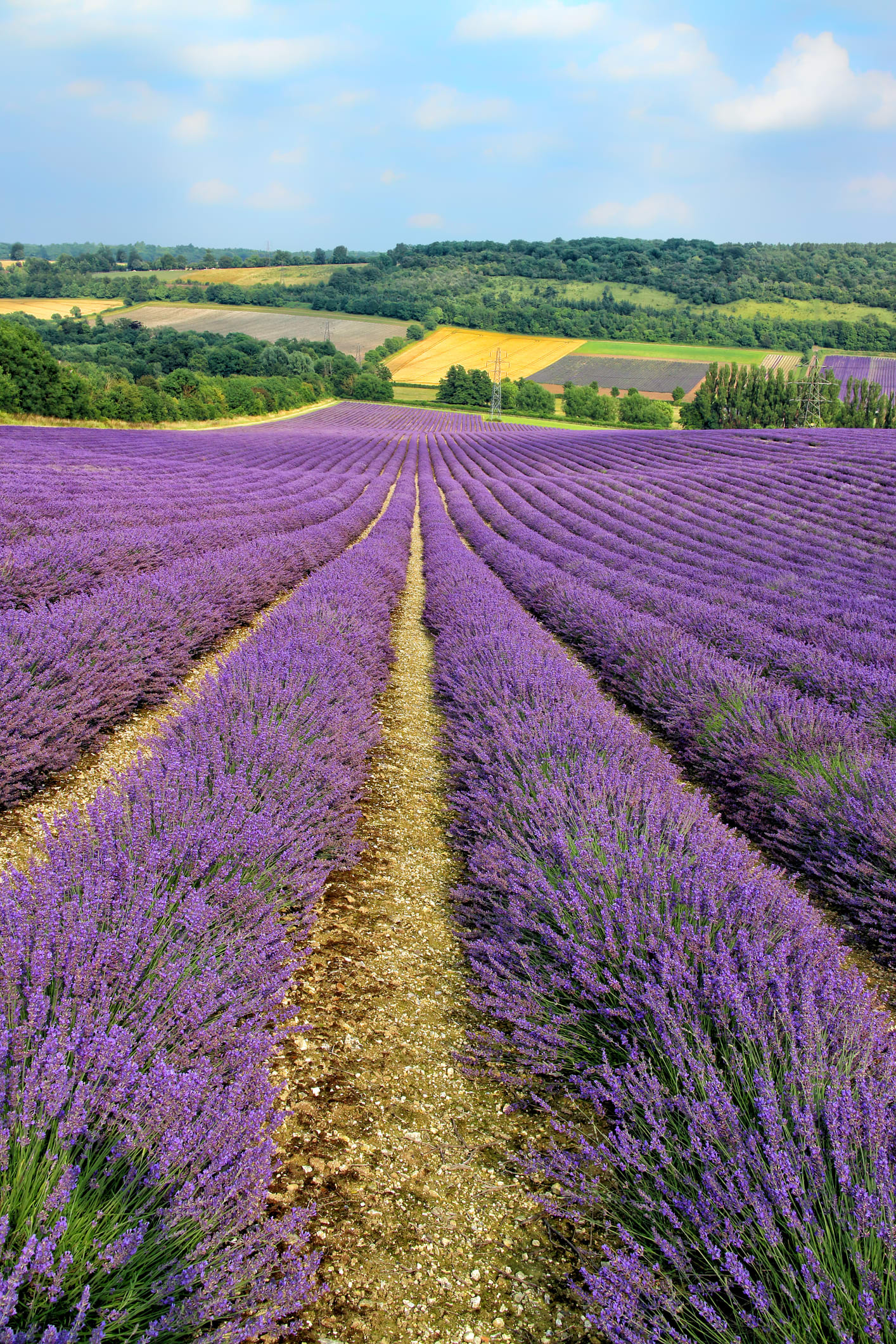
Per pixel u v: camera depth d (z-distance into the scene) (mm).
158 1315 1361
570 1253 1844
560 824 3135
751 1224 1550
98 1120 1528
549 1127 2234
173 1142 1447
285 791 3354
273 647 5367
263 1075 1900
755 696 5742
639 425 79875
